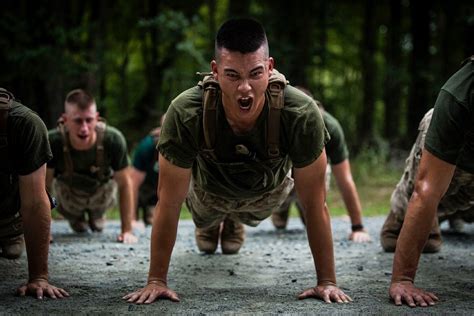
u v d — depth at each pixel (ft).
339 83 80.12
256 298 12.83
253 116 12.16
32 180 12.68
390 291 12.54
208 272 16.03
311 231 12.83
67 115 20.88
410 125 59.31
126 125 58.65
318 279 12.90
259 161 12.96
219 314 11.46
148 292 12.53
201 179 14.17
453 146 12.23
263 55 11.48
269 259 18.07
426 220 12.45
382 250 19.44
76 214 23.48
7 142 12.50
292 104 12.21
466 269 16.30
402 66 64.49
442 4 57.88
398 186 18.35
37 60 44.47
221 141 12.53
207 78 12.27
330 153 21.44
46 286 12.87
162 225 12.69
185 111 12.26
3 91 12.68
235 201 15.06
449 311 11.59
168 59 57.16
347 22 69.10
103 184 22.35
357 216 22.00
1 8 44.96
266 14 54.95
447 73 57.77
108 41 63.72
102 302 12.40
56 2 46.37
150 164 26.81
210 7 56.59
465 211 18.69
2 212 15.31
